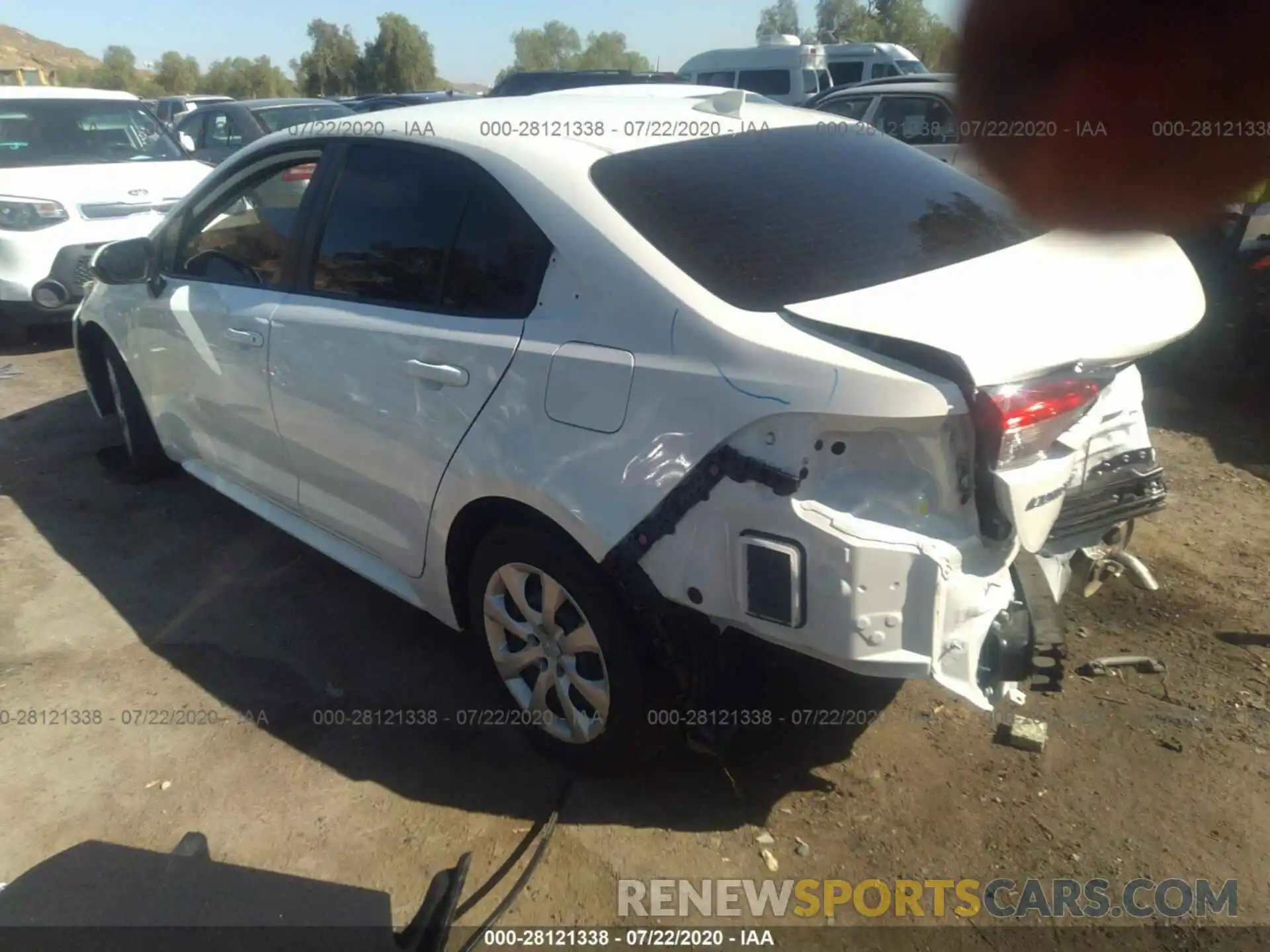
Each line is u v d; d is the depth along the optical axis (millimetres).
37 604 3758
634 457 2330
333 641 3498
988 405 2029
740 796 2750
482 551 2795
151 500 4613
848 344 2129
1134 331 2219
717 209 2555
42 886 2490
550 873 2520
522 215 2656
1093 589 3186
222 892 2467
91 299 4695
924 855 2543
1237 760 2795
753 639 2547
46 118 7914
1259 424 5160
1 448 5281
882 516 2129
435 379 2760
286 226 3441
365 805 2750
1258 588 3596
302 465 3416
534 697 2838
